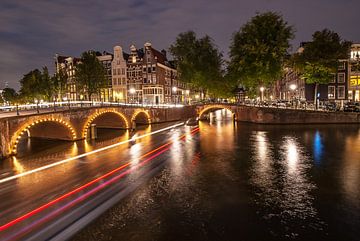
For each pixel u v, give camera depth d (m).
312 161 19.59
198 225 10.71
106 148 26.69
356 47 50.66
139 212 11.97
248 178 16.19
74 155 23.75
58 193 14.48
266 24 38.97
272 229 10.33
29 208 12.68
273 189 14.33
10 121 23.27
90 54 53.19
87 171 18.50
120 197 13.73
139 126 45.16
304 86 52.62
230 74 47.09
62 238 10.03
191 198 13.37
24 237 10.19
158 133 36.34
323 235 9.88
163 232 10.27
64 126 30.69
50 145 29.09
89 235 10.19
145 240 9.77
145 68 65.19
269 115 40.47
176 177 16.72
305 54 41.75
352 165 18.41
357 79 50.22
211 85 54.34
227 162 19.92
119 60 66.69
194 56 53.25
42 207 12.74
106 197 13.79
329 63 40.59
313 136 29.48
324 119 38.50
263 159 20.47
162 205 12.65
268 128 36.66
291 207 12.15
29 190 15.01
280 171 17.44
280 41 38.25
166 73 71.06
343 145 24.62
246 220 11.04
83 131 32.03
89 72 52.19
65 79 63.78
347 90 50.50
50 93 63.59
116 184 15.71
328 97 51.25
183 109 54.44
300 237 9.78
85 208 12.53
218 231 10.26
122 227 10.70
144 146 27.27
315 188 14.40
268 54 38.28
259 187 14.66
